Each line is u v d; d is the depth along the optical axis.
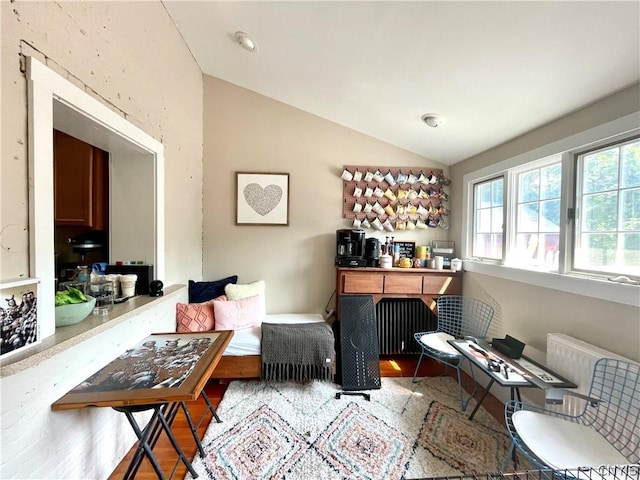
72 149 1.81
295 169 3.05
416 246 3.11
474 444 1.71
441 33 1.51
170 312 2.13
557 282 1.80
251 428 1.81
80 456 1.22
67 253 2.08
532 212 2.16
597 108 1.59
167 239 2.17
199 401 2.11
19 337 0.95
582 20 1.21
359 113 2.70
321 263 3.09
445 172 3.13
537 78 1.59
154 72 1.91
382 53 1.81
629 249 1.50
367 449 1.66
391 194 3.06
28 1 1.00
